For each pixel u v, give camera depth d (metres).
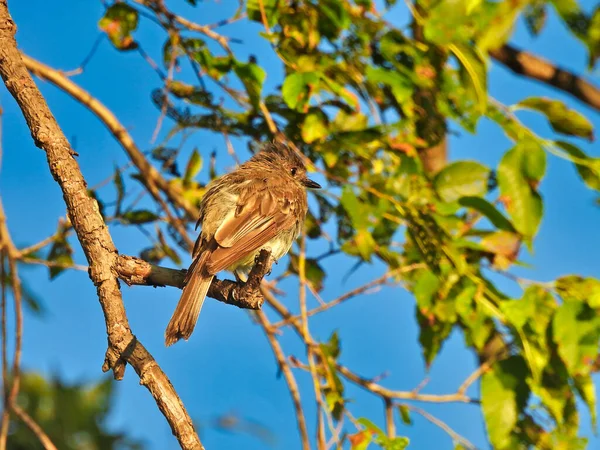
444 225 11.30
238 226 10.84
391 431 11.94
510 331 11.29
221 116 12.54
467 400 11.70
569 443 11.14
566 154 10.83
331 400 10.71
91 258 8.09
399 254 12.38
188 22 11.87
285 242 11.59
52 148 8.31
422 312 11.46
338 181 12.32
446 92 11.24
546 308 10.73
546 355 10.83
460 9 10.38
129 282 8.95
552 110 11.23
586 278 10.68
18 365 9.86
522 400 10.96
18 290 10.40
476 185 11.50
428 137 12.09
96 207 8.28
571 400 11.24
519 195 10.62
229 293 9.35
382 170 12.08
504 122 11.01
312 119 11.56
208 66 11.92
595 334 10.47
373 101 12.04
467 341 11.77
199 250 10.58
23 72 8.48
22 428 9.59
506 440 10.91
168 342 8.87
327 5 11.13
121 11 12.09
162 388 7.50
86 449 9.63
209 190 11.67
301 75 10.92
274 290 12.37
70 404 9.73
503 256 11.34
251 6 11.33
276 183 11.61
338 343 11.74
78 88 12.56
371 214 11.27
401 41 11.39
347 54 11.89
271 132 12.45
